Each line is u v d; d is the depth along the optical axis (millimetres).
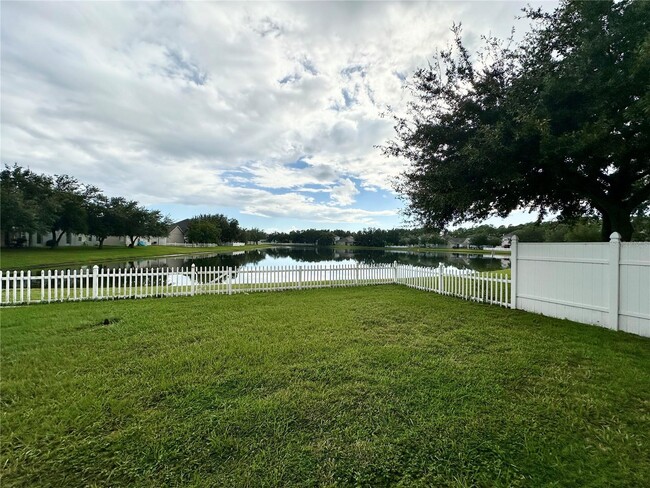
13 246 32094
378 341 4668
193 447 2281
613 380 3340
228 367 3674
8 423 2539
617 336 4906
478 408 2811
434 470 2082
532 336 4938
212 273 9375
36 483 1964
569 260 5973
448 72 7316
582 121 5824
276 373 3510
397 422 2598
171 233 71875
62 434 2426
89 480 1990
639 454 2215
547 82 5547
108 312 6430
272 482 1964
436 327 5477
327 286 10859
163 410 2758
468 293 8242
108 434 2434
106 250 35906
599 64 5641
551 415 2697
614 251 5262
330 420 2623
